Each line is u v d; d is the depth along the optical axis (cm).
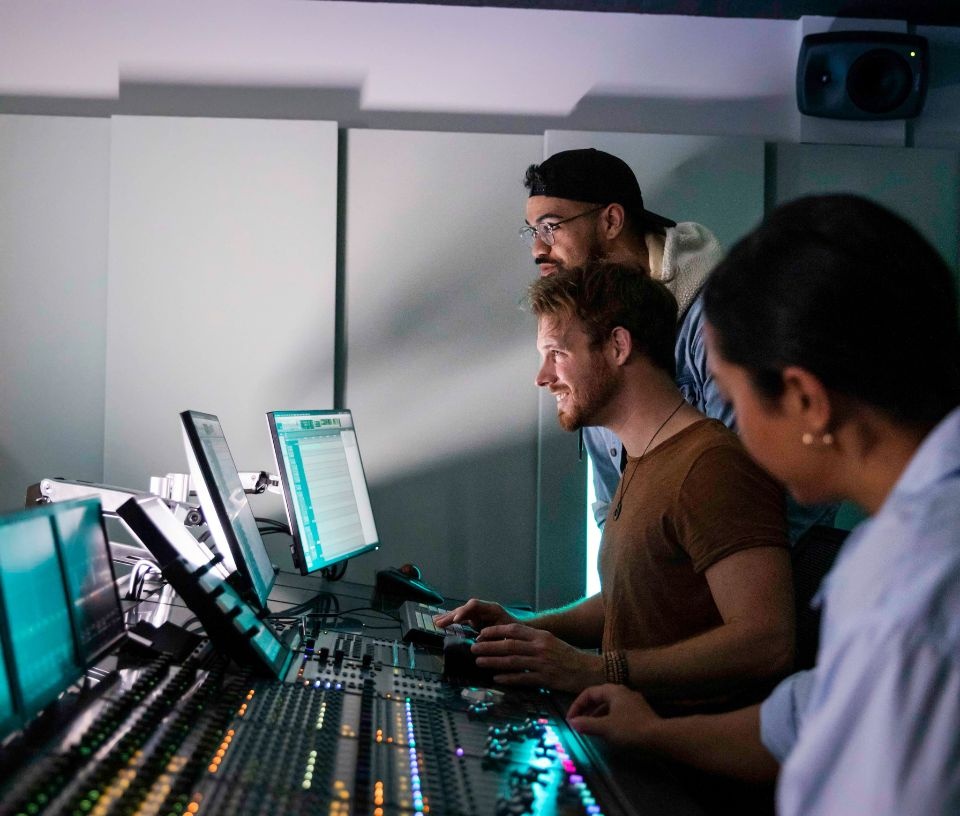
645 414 157
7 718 81
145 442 328
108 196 333
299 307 333
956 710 50
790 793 56
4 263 330
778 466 73
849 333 65
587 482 339
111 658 115
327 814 78
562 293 158
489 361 342
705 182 346
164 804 74
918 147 363
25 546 91
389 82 343
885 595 55
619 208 232
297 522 210
